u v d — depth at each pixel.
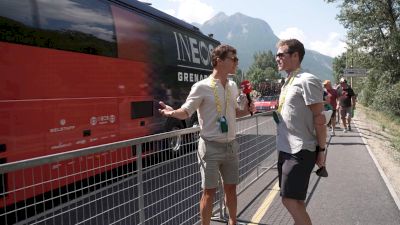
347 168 9.23
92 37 6.87
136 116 8.26
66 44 6.22
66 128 6.16
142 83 8.51
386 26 29.14
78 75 6.46
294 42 3.92
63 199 3.98
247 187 7.05
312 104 3.80
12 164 2.57
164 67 9.57
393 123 25.28
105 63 7.20
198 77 11.72
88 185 3.73
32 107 5.50
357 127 19.27
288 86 3.96
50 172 3.88
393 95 27.34
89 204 3.68
